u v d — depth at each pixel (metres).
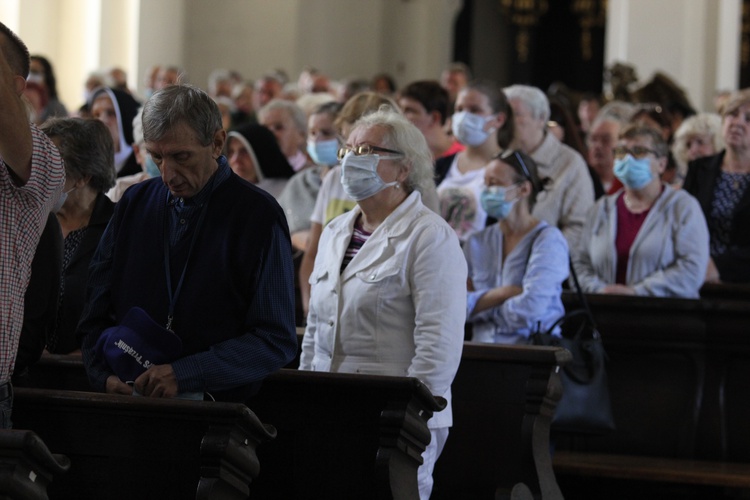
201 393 6.17
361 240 7.52
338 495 7.00
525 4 46.69
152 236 6.37
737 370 11.16
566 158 11.76
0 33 5.87
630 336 11.14
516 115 11.63
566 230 11.58
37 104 16.11
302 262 10.27
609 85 24.58
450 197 10.71
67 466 5.44
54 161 5.73
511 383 8.43
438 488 8.52
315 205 10.47
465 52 46.69
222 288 6.20
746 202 12.10
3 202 5.63
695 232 11.00
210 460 5.89
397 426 6.65
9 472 5.12
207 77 29.88
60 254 6.51
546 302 9.27
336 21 33.06
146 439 6.30
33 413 6.39
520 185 9.41
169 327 6.22
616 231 11.23
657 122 14.53
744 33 41.03
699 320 11.08
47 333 7.23
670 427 11.20
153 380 6.02
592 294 10.95
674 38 32.12
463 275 7.27
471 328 9.52
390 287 7.25
